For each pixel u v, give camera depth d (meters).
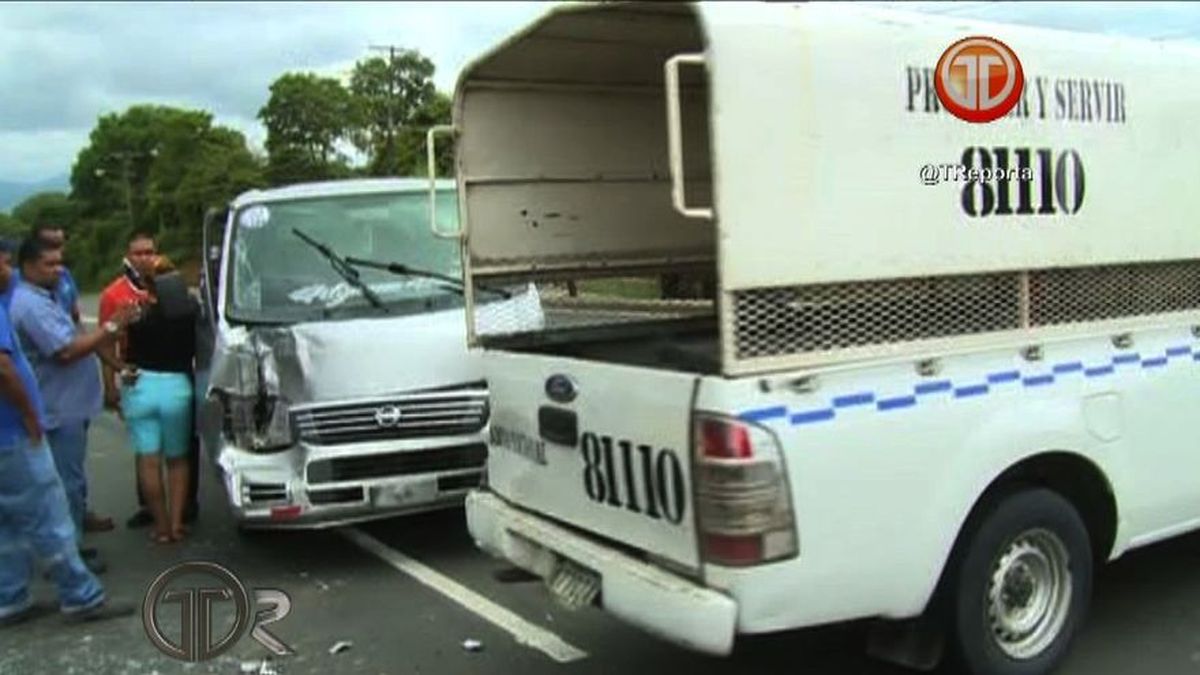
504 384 4.68
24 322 6.32
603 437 4.07
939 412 3.90
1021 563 4.29
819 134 3.65
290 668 4.89
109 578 6.32
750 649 4.89
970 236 3.98
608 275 5.52
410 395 6.07
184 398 7.04
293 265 7.03
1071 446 4.24
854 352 3.75
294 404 6.04
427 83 67.38
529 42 4.66
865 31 3.74
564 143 5.36
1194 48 4.62
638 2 4.05
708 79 3.47
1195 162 4.60
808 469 3.62
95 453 10.38
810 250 3.65
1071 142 4.22
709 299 5.86
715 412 3.55
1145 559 5.85
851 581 3.73
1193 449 4.70
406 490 6.04
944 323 3.97
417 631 5.29
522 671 4.79
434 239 7.24
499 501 4.77
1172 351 4.61
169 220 72.75
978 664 4.14
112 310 7.21
